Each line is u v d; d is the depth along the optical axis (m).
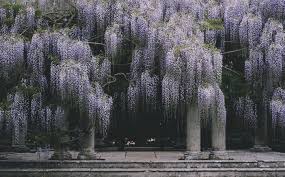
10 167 17.81
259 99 20.91
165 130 23.98
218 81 17.84
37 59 17.98
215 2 20.47
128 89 19.20
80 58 17.83
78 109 18.02
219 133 18.16
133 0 19.16
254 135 22.89
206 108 17.44
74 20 19.08
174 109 19.56
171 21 18.61
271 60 19.20
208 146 23.00
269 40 19.44
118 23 18.62
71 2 18.92
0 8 18.67
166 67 17.88
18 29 18.62
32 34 18.56
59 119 17.89
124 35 18.72
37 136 18.06
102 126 17.52
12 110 17.50
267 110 21.17
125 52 19.16
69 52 17.80
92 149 18.28
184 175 17.16
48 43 18.02
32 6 19.05
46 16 18.98
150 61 18.70
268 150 22.20
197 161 17.67
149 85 18.86
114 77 18.55
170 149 23.69
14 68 17.84
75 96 17.30
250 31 19.66
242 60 20.69
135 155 20.44
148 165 17.62
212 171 17.17
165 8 19.67
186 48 17.59
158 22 18.67
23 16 18.62
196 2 19.88
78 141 19.02
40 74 18.08
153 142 24.03
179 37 18.06
